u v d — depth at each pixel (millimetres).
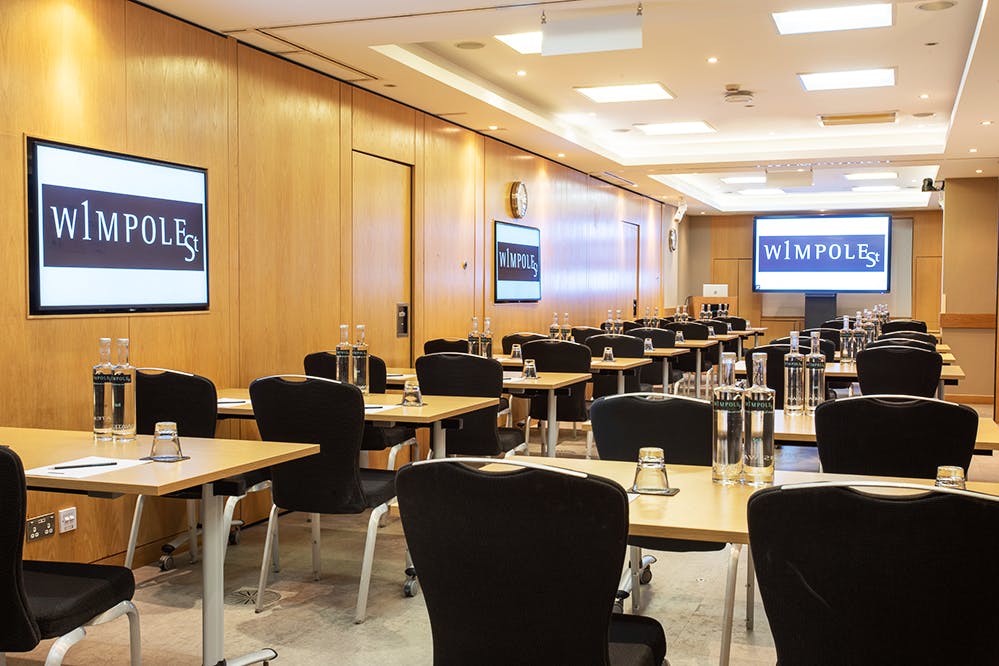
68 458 3104
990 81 7109
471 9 5199
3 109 4203
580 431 9500
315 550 4605
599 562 1896
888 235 19469
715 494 2541
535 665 1993
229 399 4965
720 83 8703
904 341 6977
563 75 8367
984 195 13141
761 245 20375
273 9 5156
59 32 4488
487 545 1958
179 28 5285
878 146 11797
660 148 12664
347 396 3857
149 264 5051
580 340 9641
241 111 5828
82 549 4590
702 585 4508
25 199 4301
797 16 6496
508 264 10141
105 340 3582
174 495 3678
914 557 1679
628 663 2166
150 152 5062
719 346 11273
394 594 4395
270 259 6109
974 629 1697
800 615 1812
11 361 4246
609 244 14227
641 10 5238
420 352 8133
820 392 5074
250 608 4176
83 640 3801
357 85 7141
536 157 11062
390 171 7730
